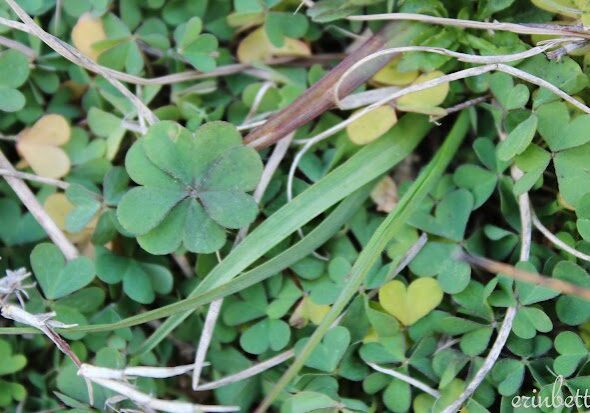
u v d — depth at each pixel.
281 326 0.26
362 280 0.25
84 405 0.25
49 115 0.26
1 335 0.26
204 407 0.25
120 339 0.26
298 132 0.26
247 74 0.27
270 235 0.25
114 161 0.27
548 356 0.25
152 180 0.25
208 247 0.25
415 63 0.25
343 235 0.26
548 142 0.25
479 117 0.26
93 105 0.27
